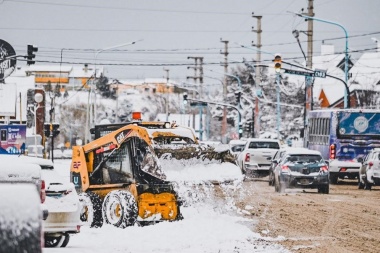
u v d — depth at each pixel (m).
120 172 46.47
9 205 17.09
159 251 34.47
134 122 50.56
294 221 46.03
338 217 48.16
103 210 44.91
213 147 48.84
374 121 86.94
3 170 33.09
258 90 159.38
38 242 17.20
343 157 86.94
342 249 34.72
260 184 84.25
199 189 47.16
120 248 35.50
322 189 70.44
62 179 36.81
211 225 43.22
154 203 45.12
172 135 49.12
